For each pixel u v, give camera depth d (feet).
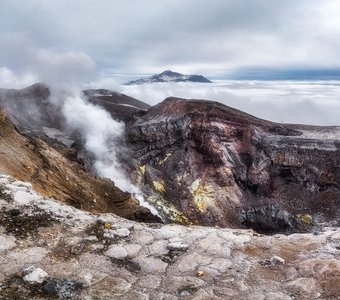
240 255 22.13
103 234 23.91
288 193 363.56
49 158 110.52
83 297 18.08
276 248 22.75
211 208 352.90
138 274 20.29
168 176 384.27
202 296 18.21
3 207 25.59
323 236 24.14
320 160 361.92
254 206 359.05
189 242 23.61
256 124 414.62
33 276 19.06
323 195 351.46
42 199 27.89
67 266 20.58
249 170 381.40
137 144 424.05
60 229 24.20
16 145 94.27
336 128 427.33
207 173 382.42
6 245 21.86
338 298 17.62
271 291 18.56
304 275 19.67
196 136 405.80
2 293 17.92
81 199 98.43
